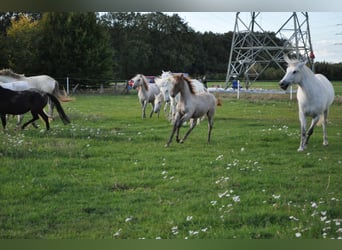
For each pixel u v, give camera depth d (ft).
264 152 38.19
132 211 22.57
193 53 222.89
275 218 21.45
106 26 197.88
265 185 27.37
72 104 88.84
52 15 137.69
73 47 138.00
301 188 26.84
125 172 30.50
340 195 25.22
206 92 43.57
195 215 21.67
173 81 39.83
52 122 54.49
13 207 22.80
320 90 39.70
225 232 19.69
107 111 75.41
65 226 20.62
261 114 72.13
